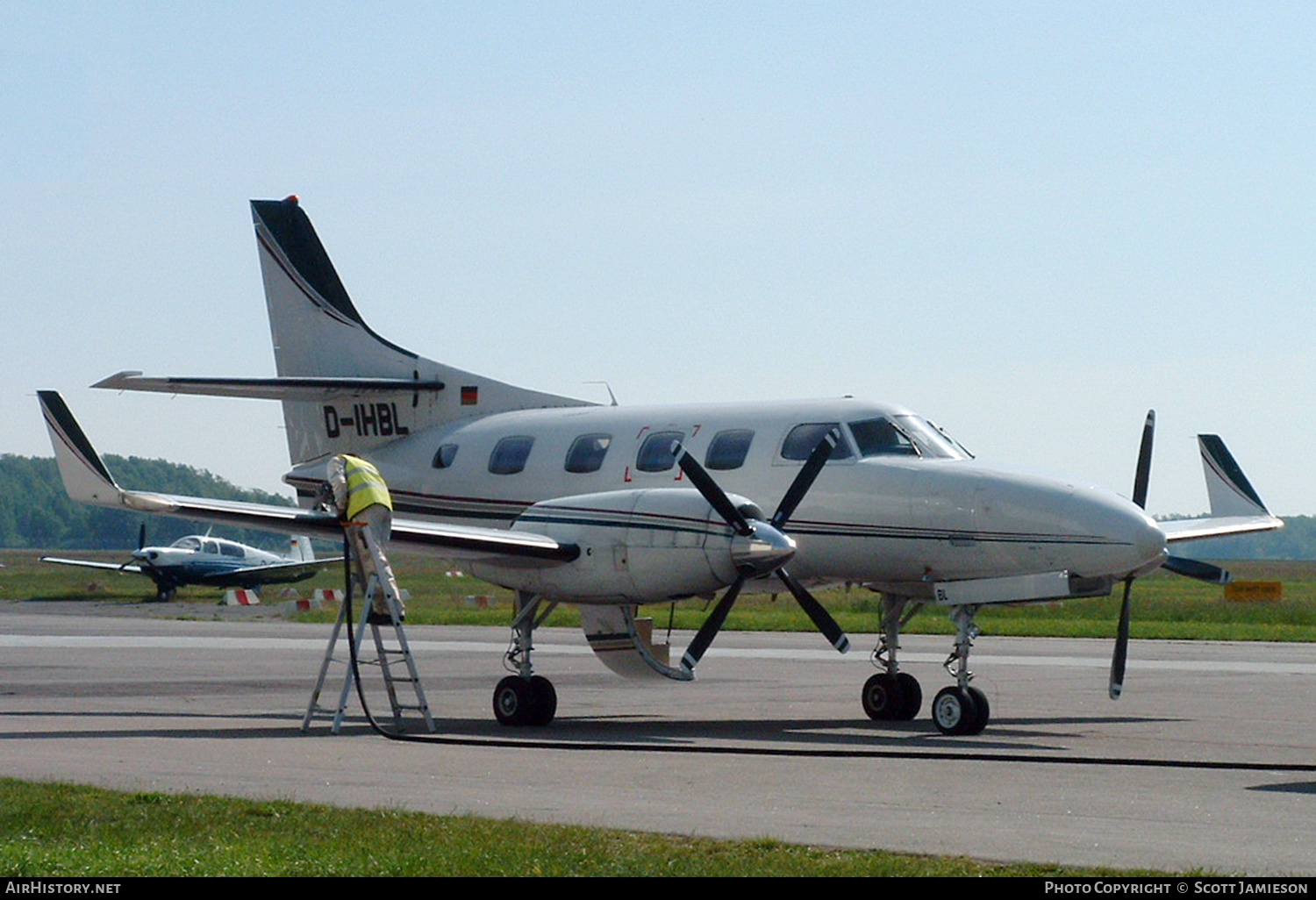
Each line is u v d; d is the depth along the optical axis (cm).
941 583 2423
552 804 1495
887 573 2522
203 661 3878
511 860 1209
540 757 1908
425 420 3359
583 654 4334
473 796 1548
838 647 2323
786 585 2353
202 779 1670
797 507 2567
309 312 3562
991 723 2505
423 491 3188
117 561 15962
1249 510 3438
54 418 2238
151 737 2128
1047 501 2334
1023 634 5425
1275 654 4347
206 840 1295
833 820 1400
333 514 2297
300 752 1948
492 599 7706
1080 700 2931
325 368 3522
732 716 2616
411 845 1270
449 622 6069
